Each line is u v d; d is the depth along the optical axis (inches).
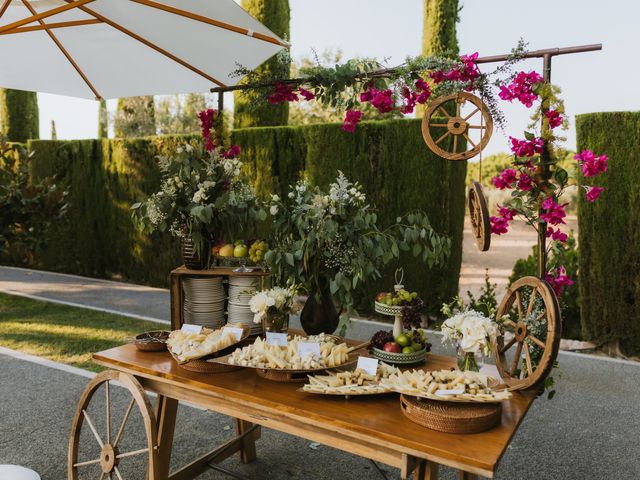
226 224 121.4
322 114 543.5
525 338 85.1
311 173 280.7
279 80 132.6
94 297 322.0
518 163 99.0
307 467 122.8
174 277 118.5
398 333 99.8
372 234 116.6
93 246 398.3
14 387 167.8
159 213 117.1
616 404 159.8
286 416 79.0
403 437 67.9
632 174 203.8
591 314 216.5
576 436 138.2
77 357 199.3
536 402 161.3
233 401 85.1
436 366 96.3
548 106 96.7
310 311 115.1
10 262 464.8
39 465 120.5
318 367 87.8
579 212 214.5
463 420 68.7
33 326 244.2
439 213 254.8
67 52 119.3
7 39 114.1
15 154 426.3
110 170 378.3
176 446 131.1
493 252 466.3
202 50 113.8
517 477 117.6
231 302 117.5
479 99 102.1
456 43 283.4
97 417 146.6
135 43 116.1
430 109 105.7
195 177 120.0
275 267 111.3
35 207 279.4
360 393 78.7
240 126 323.0
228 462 124.9
